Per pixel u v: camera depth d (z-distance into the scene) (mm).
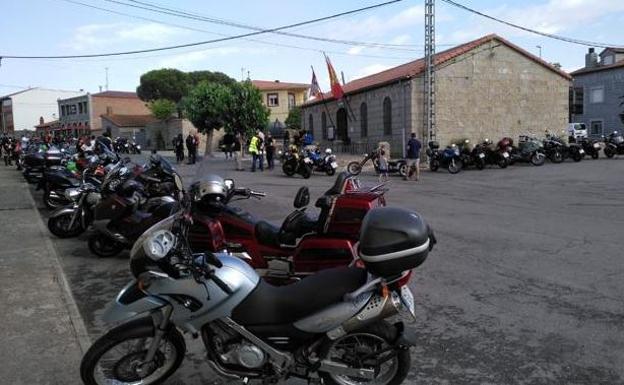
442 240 8297
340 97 33750
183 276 3416
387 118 30438
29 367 4133
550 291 5789
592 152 24688
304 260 5867
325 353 3439
